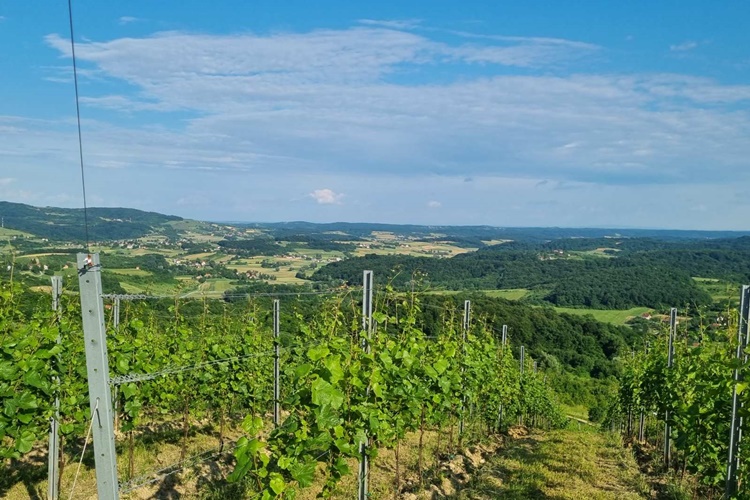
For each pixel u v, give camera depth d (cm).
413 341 884
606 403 3550
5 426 609
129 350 785
